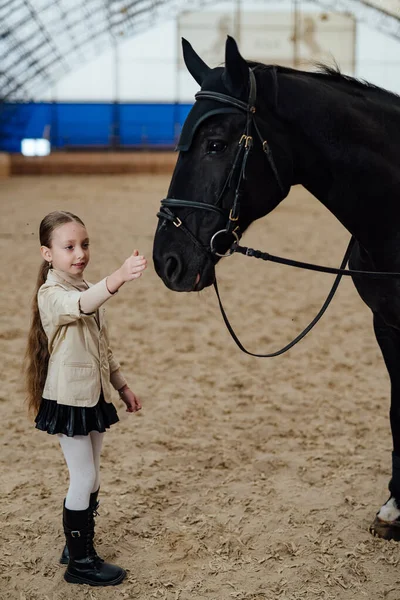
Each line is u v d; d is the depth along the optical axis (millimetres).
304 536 2736
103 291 2127
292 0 25391
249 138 2145
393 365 2678
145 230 11242
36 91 25609
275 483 3205
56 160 22891
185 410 4078
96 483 2471
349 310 6453
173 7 24734
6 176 21766
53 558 2590
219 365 4922
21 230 11109
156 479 3217
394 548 2682
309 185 2400
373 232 2395
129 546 2676
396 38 25359
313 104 2258
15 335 5535
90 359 2297
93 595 2375
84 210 13672
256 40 25750
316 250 9820
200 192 2158
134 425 3857
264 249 9836
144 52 25750
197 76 2350
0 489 3107
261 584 2441
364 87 2475
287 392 4406
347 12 25156
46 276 2357
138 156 23391
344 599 2367
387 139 2348
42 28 22438
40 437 3697
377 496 3080
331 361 5035
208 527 2795
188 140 2156
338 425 3896
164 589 2408
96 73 25844
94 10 22594
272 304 6660
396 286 2387
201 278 2199
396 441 2795
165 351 5211
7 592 2395
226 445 3621
